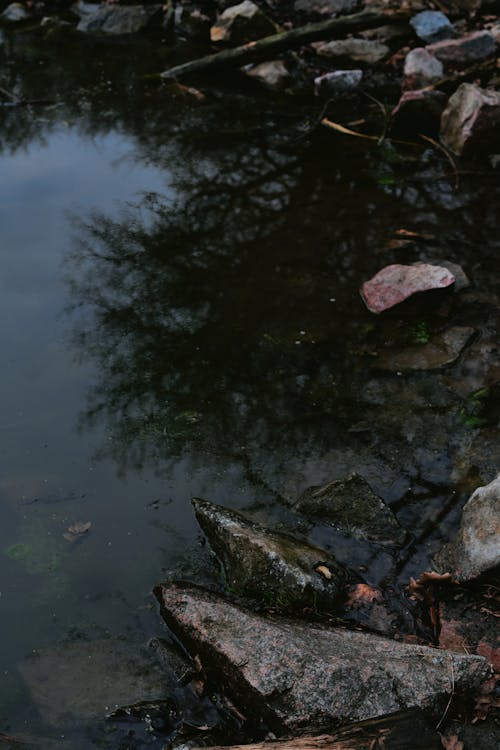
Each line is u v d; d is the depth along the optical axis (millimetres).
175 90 8234
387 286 5004
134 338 4773
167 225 5961
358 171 6672
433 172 6648
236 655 2820
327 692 2678
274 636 2854
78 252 5648
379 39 8727
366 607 3195
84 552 3465
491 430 4078
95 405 4293
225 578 3322
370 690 2695
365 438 4047
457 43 8023
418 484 3773
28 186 6578
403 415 4184
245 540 3309
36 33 9758
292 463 3910
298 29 8242
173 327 4844
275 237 5742
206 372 4492
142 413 4230
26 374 4527
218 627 2963
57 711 2826
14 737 2734
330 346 4680
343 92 8039
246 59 8359
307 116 7664
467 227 5824
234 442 4039
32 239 5820
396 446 3994
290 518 3604
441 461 3900
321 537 3514
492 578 3191
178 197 6340
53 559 3430
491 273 5297
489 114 6676
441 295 4953
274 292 5148
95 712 2812
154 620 3158
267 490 3760
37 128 7508
